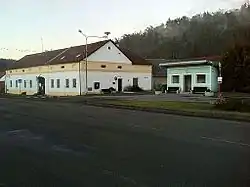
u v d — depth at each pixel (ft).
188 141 37.27
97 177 22.82
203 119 62.75
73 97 151.33
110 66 194.08
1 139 39.45
